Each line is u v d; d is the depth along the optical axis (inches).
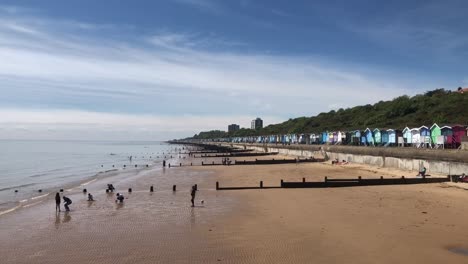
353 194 1470.2
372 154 2485.2
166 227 1026.7
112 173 2800.2
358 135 3420.3
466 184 1569.9
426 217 1048.2
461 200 1285.7
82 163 4089.6
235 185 1833.2
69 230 1029.2
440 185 1621.6
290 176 2188.7
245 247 824.9
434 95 4288.9
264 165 2994.6
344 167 2608.3
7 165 3786.9
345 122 5290.4
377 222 1004.6
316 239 864.3
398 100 4562.0
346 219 1047.0
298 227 974.4
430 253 756.6
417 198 1342.3
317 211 1163.9
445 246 798.5
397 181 1686.8
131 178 2347.4
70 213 1262.3
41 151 7628.0
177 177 2313.0
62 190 1748.3
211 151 5831.7
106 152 7263.8
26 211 1315.2
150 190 1716.3
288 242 848.9
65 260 783.1
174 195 1583.4
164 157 5152.6
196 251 810.8
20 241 931.3
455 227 939.3
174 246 850.8
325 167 2694.4
